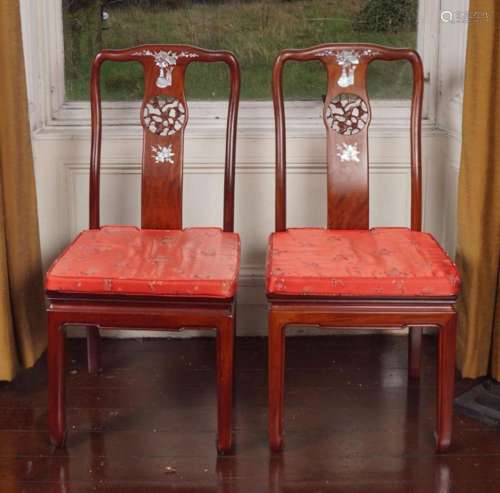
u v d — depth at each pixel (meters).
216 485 2.34
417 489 2.33
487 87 2.61
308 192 3.09
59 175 3.02
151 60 2.70
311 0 3.05
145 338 3.17
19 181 2.75
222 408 2.44
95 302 2.40
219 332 2.39
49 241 3.07
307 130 3.04
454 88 3.04
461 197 2.74
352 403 2.74
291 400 2.75
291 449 2.50
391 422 2.64
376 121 3.10
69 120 3.08
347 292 2.36
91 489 2.33
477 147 2.66
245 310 3.17
